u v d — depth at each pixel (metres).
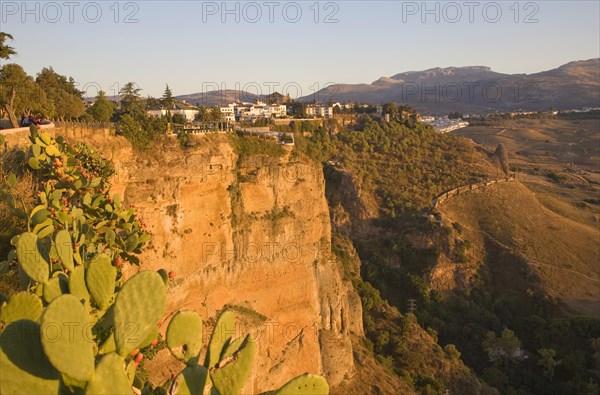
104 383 4.80
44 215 10.28
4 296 7.10
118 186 26.31
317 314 36.81
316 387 5.21
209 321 29.73
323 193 38.53
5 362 4.67
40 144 13.29
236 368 5.50
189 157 29.72
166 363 24.11
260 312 32.88
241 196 32.69
